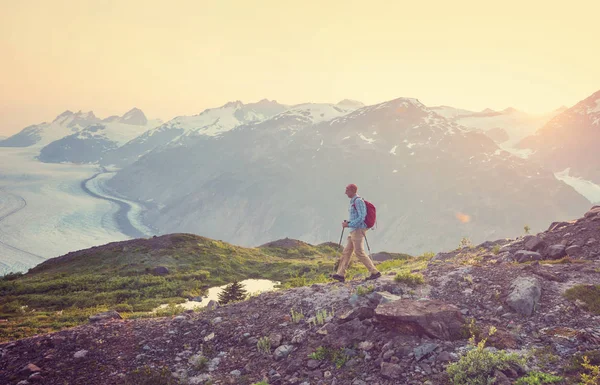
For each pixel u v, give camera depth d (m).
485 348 6.19
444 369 5.94
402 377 5.93
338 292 9.18
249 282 32.97
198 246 42.56
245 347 7.77
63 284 29.45
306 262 40.38
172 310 15.28
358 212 9.70
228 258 40.00
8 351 7.76
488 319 7.27
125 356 7.55
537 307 7.38
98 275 32.84
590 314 6.82
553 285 8.12
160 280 30.62
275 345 7.59
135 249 40.53
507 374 5.55
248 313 9.12
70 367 7.17
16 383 6.78
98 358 7.46
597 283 7.91
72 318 19.52
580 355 5.68
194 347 7.97
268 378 6.70
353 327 7.46
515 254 11.18
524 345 6.32
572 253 10.52
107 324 8.88
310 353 7.14
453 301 8.08
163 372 7.03
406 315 6.88
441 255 15.12
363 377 6.20
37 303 24.86
